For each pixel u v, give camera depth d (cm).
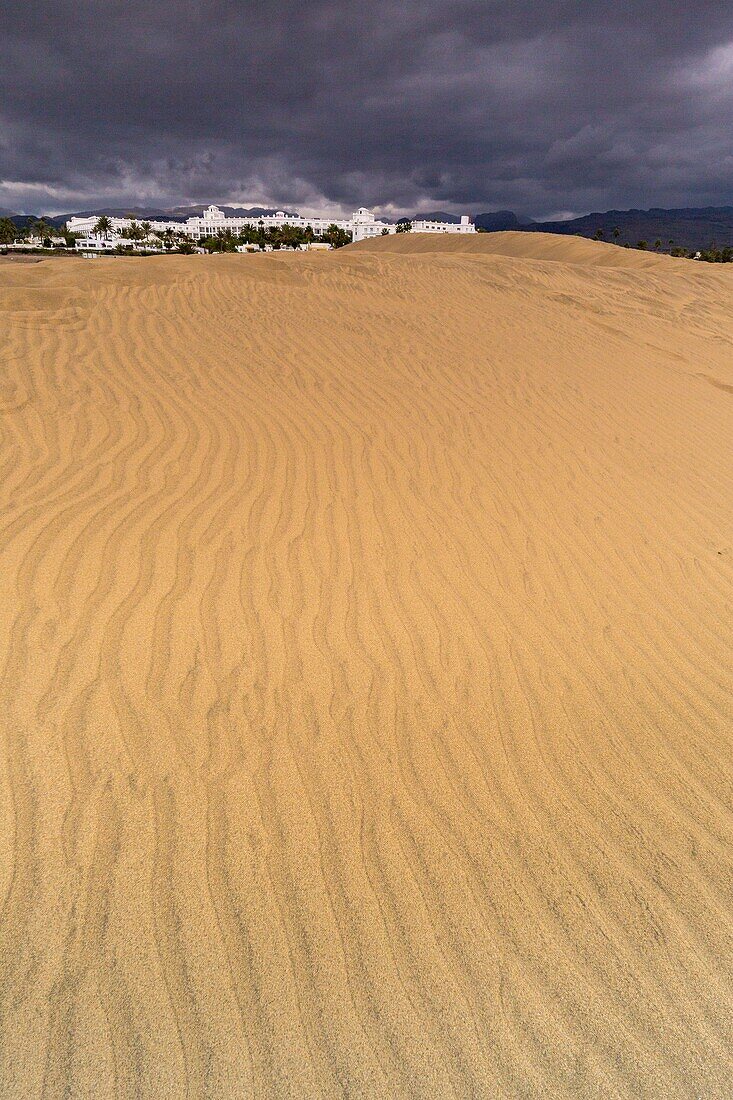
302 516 506
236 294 1159
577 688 352
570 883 246
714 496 629
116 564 408
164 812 261
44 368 727
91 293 1045
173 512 482
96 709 301
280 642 363
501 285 1554
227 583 408
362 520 512
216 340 916
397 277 1471
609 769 300
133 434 606
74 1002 200
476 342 1079
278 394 762
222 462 578
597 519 557
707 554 514
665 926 232
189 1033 196
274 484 553
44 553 405
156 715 304
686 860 257
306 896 236
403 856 253
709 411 903
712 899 242
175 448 591
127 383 729
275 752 293
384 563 456
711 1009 208
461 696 338
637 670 370
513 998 210
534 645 385
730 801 285
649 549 514
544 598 435
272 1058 192
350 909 232
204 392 737
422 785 285
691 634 409
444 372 914
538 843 262
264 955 216
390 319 1138
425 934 226
